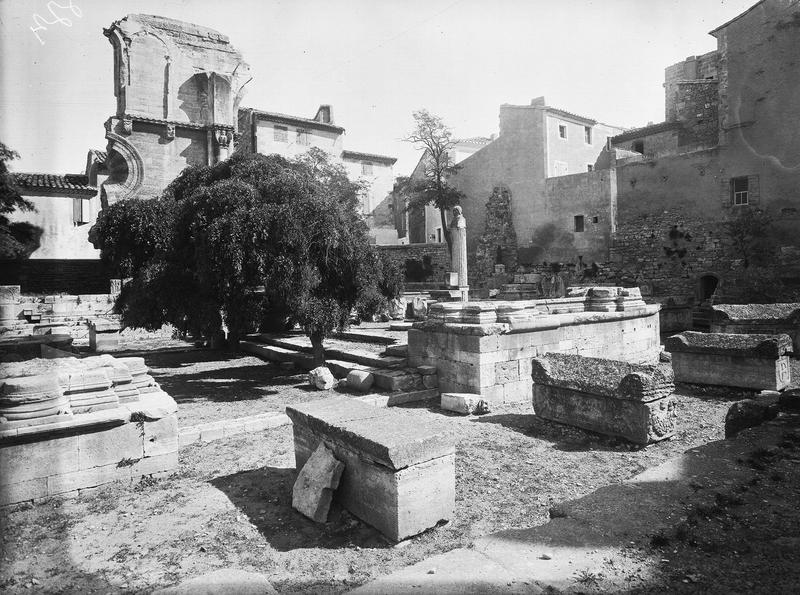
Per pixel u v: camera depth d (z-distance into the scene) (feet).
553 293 96.37
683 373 34.60
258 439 24.79
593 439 23.45
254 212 31.63
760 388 30.99
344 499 16.19
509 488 18.10
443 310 33.58
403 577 11.24
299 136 136.26
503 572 11.27
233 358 51.16
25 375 18.49
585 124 132.36
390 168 157.99
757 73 82.23
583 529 12.99
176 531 15.30
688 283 92.99
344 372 38.91
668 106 117.70
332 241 34.14
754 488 14.94
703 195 90.89
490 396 31.14
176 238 35.50
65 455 17.98
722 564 11.34
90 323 57.62
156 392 22.76
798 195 78.13
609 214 106.63
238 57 109.60
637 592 10.50
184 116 103.24
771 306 44.78
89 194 97.09
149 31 99.50
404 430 15.58
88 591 12.25
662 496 14.69
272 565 13.25
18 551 14.15
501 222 126.82
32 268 84.28
